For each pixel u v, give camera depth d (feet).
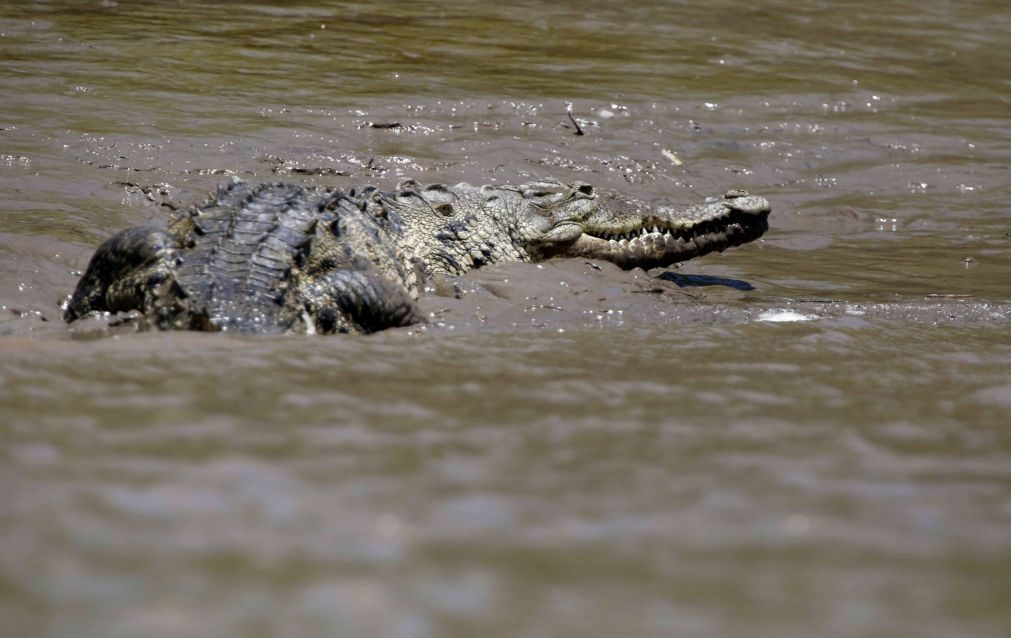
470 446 49.85
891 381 66.90
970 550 39.52
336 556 37.65
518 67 179.83
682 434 53.01
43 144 125.49
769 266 114.11
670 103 168.14
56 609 33.42
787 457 49.67
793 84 184.55
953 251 123.75
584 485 45.19
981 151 164.14
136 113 139.95
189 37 180.24
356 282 79.82
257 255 78.23
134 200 111.86
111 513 40.32
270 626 32.91
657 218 104.42
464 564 37.42
